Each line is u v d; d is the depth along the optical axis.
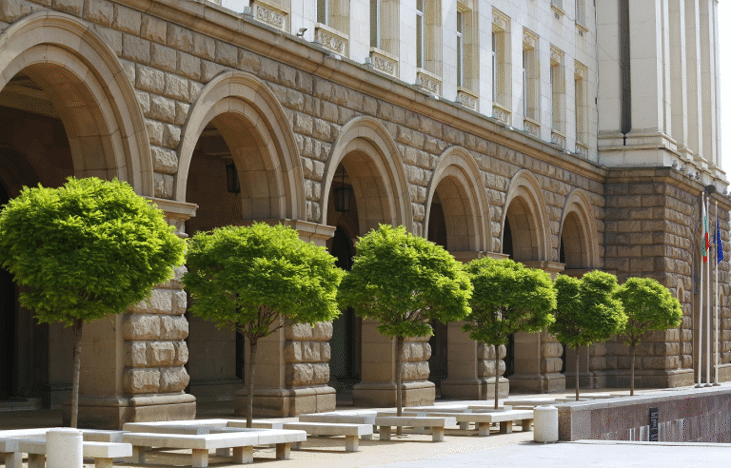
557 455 17.33
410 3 30.52
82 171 19.98
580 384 43.22
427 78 31.28
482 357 33.06
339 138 26.23
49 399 26.36
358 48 27.92
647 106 46.31
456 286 21.06
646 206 45.28
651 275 45.12
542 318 26.77
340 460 16.52
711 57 56.06
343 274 19.89
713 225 53.25
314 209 25.38
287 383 24.00
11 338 26.81
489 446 19.22
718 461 16.59
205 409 26.48
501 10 36.50
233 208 32.59
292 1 25.08
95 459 14.23
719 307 55.00
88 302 14.95
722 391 30.55
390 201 28.80
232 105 22.81
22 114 26.28
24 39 17.72
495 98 37.03
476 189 33.38
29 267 14.53
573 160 41.16
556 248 39.75
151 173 20.23
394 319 21.41
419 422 20.05
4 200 26.75
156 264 15.35
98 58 19.28
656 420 24.95
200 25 21.58
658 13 47.12
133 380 19.47
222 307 17.95
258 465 15.69
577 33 44.44
